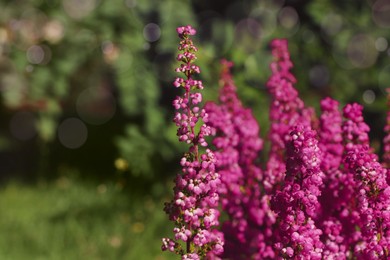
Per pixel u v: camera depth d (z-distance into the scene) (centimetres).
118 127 1001
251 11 810
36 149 1008
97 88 972
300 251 265
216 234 317
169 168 779
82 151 995
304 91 734
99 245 620
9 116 1062
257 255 333
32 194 803
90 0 723
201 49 622
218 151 356
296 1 795
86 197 772
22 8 743
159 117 699
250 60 672
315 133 266
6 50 740
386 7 756
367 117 745
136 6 699
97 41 709
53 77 717
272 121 368
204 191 271
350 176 313
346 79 747
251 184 363
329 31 755
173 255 589
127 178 842
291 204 266
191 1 739
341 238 307
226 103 373
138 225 654
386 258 274
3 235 650
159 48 699
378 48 755
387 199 270
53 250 615
